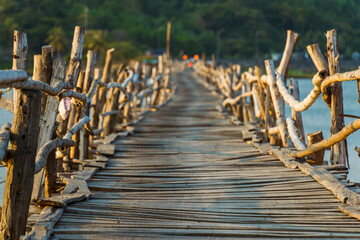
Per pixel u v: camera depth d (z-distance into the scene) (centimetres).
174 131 2497
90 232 1016
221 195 1306
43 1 12288
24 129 951
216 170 1598
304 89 6850
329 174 1430
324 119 4100
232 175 1514
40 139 1344
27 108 945
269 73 2016
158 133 2436
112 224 1066
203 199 1270
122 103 2983
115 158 1809
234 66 4584
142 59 15612
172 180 1471
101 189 1362
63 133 1508
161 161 1745
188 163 1708
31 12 10812
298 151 1677
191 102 4291
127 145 2066
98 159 1702
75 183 1348
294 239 995
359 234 1012
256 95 2562
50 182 1309
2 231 970
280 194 1295
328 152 3016
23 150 954
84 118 1638
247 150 1925
